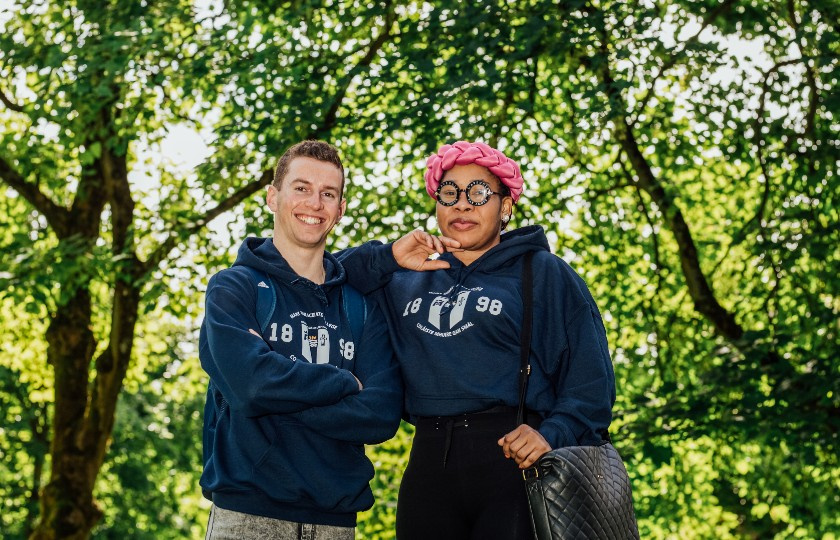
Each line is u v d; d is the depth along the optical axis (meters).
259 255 3.20
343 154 10.13
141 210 12.28
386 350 3.19
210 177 9.68
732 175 10.51
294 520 2.95
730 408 9.16
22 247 10.49
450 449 3.03
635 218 10.76
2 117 12.57
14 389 18.12
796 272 9.77
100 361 11.34
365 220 10.10
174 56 9.98
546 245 3.28
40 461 18.88
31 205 12.19
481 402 3.01
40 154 11.19
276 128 9.08
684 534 11.64
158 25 9.57
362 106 9.27
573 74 9.61
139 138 10.12
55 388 11.64
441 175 3.30
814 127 9.34
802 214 9.47
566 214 10.28
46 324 13.20
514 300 3.12
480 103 8.73
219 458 2.98
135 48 9.33
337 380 2.93
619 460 3.00
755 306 10.23
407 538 3.08
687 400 9.49
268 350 2.92
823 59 8.50
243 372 2.86
